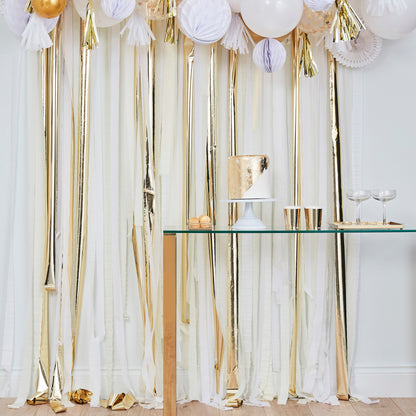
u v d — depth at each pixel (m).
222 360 2.08
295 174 2.09
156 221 2.09
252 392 2.07
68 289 2.05
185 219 2.09
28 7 1.63
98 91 2.08
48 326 2.07
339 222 1.95
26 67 2.08
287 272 2.09
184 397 2.07
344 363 2.07
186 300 2.09
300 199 2.10
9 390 2.07
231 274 2.09
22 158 2.09
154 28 2.10
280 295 2.09
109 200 2.08
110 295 2.08
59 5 1.62
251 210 1.90
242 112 2.13
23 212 2.09
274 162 2.11
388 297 2.14
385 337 2.14
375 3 1.74
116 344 2.09
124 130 2.11
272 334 2.11
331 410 1.96
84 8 1.76
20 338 2.09
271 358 2.08
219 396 2.05
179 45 2.11
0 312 2.09
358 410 1.96
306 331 2.10
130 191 2.09
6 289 2.08
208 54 2.10
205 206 2.10
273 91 2.11
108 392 2.07
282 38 1.93
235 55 2.11
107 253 2.08
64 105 2.09
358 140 2.10
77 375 2.08
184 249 2.08
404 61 2.14
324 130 2.11
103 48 2.10
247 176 1.86
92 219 2.08
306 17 1.83
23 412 1.93
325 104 2.12
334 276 2.11
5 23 2.10
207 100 2.10
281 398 2.03
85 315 2.09
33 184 2.06
